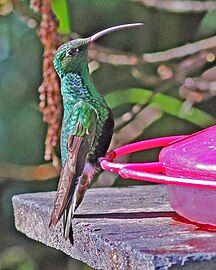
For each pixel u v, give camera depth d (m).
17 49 9.32
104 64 8.89
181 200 4.84
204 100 8.57
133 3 9.02
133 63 8.00
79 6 9.01
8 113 9.40
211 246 4.13
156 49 9.04
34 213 5.43
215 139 4.87
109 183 8.52
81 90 5.12
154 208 5.34
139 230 4.64
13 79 9.37
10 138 9.35
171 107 8.06
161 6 8.18
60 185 4.82
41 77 9.27
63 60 5.15
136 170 4.77
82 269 9.20
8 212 9.34
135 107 8.11
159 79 8.20
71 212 4.85
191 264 3.88
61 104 6.55
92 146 4.98
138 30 9.03
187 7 8.20
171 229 4.66
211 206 4.64
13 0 7.82
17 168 8.89
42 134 9.31
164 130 8.87
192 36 8.98
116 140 8.25
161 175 4.59
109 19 9.06
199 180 4.45
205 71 8.30
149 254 3.96
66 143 4.95
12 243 9.45
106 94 8.61
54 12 6.92
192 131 8.86
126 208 5.35
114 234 4.54
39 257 9.44
